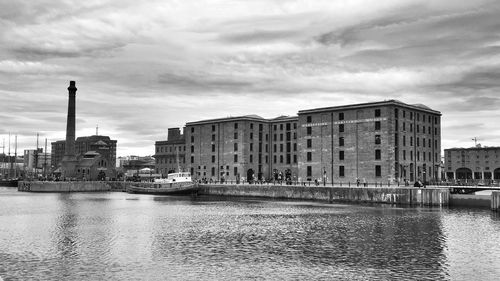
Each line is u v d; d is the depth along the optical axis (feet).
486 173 585.22
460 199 301.63
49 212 282.56
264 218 243.60
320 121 443.73
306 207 304.50
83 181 594.65
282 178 536.01
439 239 176.14
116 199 408.46
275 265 135.74
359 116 414.41
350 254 150.10
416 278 121.39
